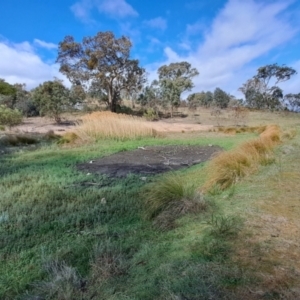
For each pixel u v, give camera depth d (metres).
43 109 21.59
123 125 11.88
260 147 5.77
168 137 12.65
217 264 1.91
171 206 3.10
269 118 28.19
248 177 4.11
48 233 2.88
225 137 12.13
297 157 5.22
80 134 11.02
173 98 32.41
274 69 40.72
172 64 38.09
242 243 2.16
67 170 5.77
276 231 2.33
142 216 3.21
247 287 1.64
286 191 3.34
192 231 2.59
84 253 2.44
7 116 15.05
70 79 31.59
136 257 2.27
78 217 3.25
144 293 1.72
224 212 2.89
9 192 4.19
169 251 2.26
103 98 33.81
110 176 5.35
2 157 7.29
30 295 1.92
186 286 1.70
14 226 3.03
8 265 2.31
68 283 1.93
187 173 5.34
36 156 7.38
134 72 33.12
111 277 2.02
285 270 1.77
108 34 30.39
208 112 36.62
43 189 4.38
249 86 42.75
